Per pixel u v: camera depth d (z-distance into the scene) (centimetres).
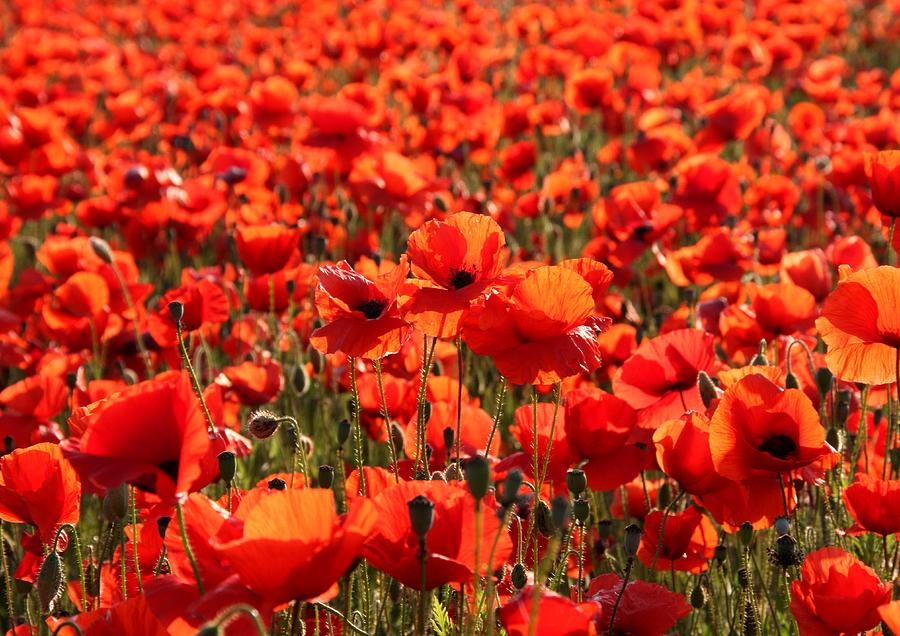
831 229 728
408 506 227
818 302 507
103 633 241
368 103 842
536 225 836
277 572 209
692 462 309
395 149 798
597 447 349
